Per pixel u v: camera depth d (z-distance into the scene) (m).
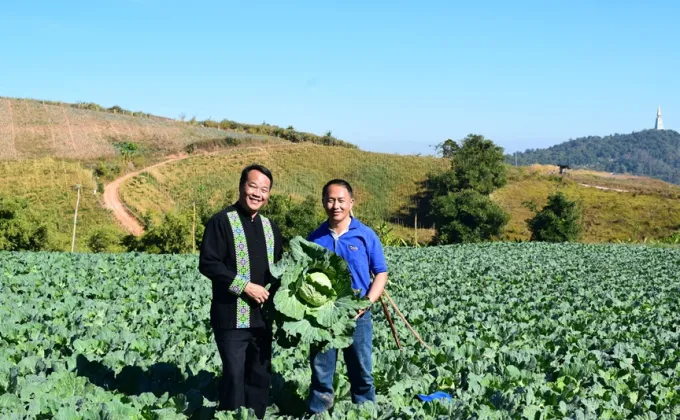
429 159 88.69
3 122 92.69
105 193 62.88
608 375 8.54
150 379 7.36
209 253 5.99
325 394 6.44
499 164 75.06
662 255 33.53
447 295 16.94
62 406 6.22
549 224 55.41
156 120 109.25
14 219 37.25
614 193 80.50
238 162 84.12
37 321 11.02
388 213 74.62
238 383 6.07
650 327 12.50
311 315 5.84
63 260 22.09
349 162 87.31
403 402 7.08
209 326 11.07
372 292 6.33
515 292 17.72
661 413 7.13
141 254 26.06
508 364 9.02
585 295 17.45
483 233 59.34
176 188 72.75
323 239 6.43
